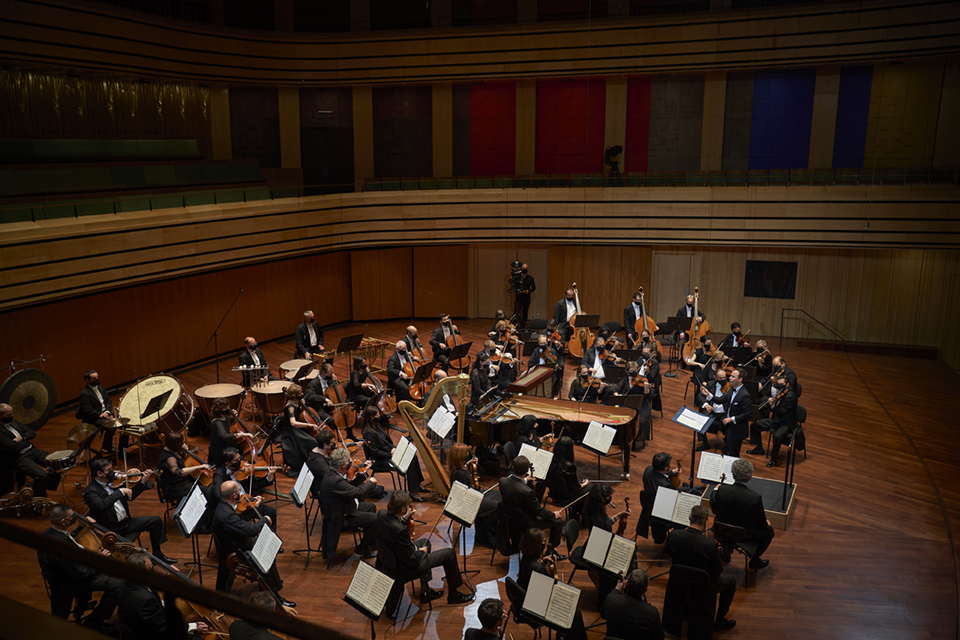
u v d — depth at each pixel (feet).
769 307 61.31
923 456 36.27
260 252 53.42
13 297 37.93
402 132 66.18
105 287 42.73
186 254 47.70
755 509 24.17
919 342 58.18
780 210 57.93
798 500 31.45
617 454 34.35
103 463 24.27
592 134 64.13
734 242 59.52
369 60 62.95
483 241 63.36
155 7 60.85
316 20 65.10
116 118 53.78
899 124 57.57
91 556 5.70
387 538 22.02
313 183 66.69
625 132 63.46
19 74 47.24
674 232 60.54
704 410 35.96
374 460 31.55
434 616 22.95
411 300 66.44
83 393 34.78
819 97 58.90
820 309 60.13
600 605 23.18
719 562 21.38
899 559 26.71
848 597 24.22
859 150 59.00
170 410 34.83
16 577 23.66
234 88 63.00
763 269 60.75
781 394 35.35
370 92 65.26
